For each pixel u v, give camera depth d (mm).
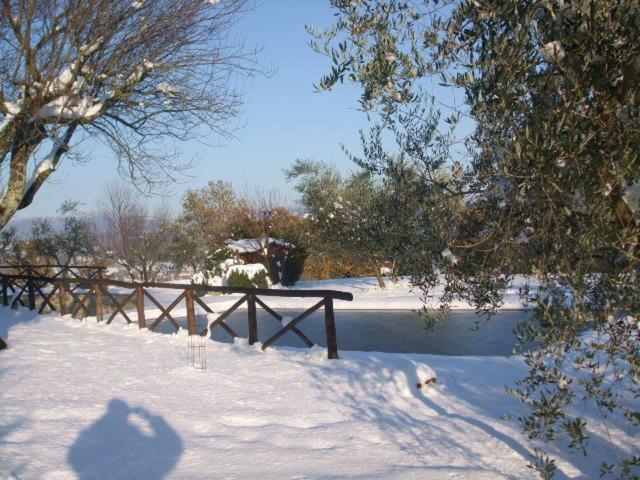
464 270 3289
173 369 7199
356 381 6504
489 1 2660
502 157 2621
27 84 7473
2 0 6902
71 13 7531
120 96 8523
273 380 6672
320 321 17188
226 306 20969
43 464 4113
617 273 2475
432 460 4348
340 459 4352
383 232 3965
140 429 5000
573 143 2217
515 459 4332
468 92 2852
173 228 31016
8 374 6887
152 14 8508
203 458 4367
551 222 2551
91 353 8297
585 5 2279
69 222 24531
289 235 28875
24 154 8273
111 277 26328
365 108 3326
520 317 14688
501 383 6480
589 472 4016
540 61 2502
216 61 9406
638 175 2188
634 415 2865
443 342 12484
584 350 2863
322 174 28203
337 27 3324
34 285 13523
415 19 3346
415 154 3760
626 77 2293
